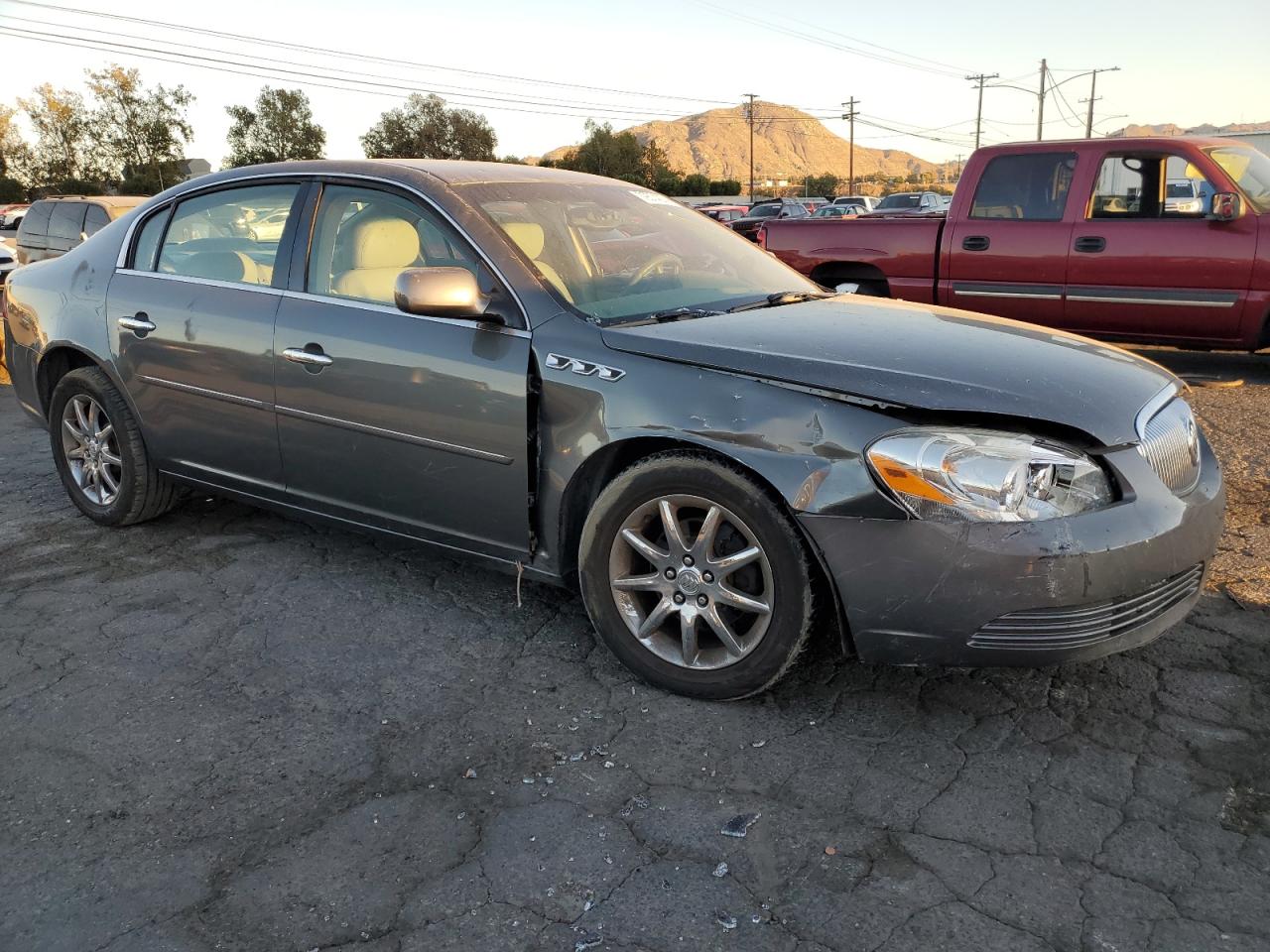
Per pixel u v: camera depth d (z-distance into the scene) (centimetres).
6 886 230
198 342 402
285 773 274
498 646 347
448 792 264
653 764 276
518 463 322
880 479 264
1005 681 315
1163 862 233
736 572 296
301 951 210
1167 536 273
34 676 328
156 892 228
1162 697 303
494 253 337
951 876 230
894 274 858
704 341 301
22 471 565
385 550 436
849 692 311
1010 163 802
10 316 492
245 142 6919
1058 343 325
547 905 222
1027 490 260
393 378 345
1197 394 716
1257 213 709
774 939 211
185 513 488
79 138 6944
